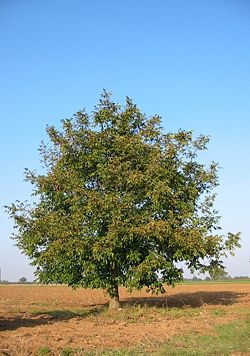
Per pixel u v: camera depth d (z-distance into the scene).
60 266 22.81
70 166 23.75
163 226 21.22
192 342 13.47
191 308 24.33
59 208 23.64
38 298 38.97
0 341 13.63
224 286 67.62
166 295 39.94
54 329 16.55
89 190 22.83
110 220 21.86
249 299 32.28
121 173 22.42
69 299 37.19
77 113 24.17
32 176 23.89
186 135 24.08
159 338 14.26
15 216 23.48
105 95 24.41
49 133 24.27
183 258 22.69
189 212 23.03
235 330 15.32
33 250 23.20
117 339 14.25
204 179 24.03
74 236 21.64
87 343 13.56
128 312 21.97
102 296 42.16
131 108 24.41
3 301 34.47
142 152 23.36
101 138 23.45
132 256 22.02
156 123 24.25
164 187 21.64
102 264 22.19
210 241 22.88
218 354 11.53
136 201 22.62
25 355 11.75
